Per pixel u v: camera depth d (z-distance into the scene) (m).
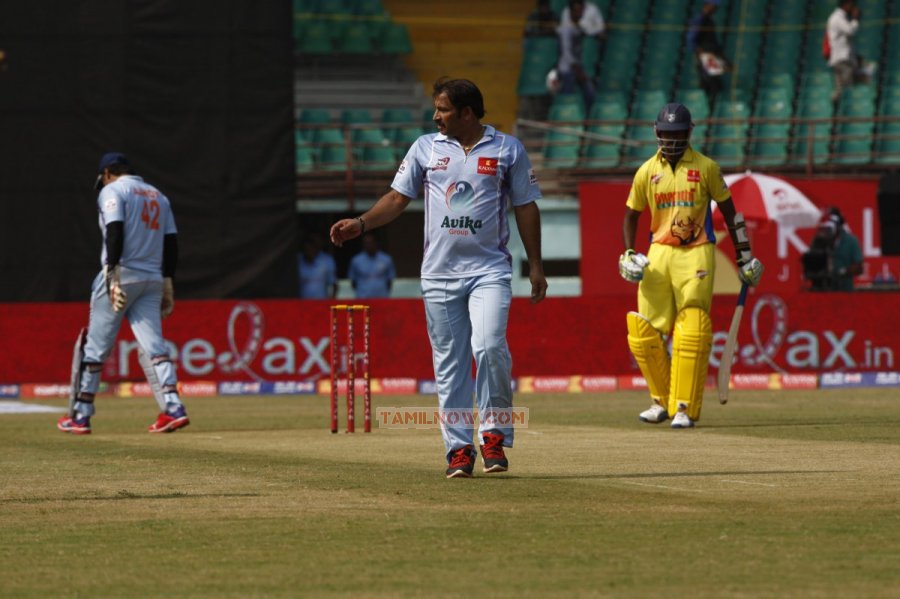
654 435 35.59
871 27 98.75
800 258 73.19
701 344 38.03
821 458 28.95
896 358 60.03
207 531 19.38
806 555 17.02
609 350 59.22
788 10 99.62
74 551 17.88
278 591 15.19
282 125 64.06
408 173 25.56
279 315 58.69
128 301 38.91
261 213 64.12
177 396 39.03
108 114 63.50
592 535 18.67
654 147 87.94
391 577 15.91
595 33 92.19
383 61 97.25
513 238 80.44
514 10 100.19
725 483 24.45
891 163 85.62
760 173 77.62
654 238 39.00
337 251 82.94
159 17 63.59
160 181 63.88
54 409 51.19
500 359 25.42
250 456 30.66
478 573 16.09
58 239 63.31
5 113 63.22
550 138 89.81
